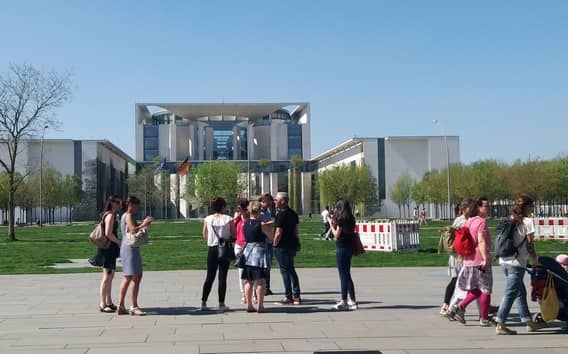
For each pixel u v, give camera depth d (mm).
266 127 157625
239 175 112375
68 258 28297
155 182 124688
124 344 9742
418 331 10562
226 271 13016
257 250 12656
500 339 9898
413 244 30766
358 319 11773
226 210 13203
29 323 11734
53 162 115625
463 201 11852
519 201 10297
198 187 108375
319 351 9102
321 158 154250
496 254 10438
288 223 13781
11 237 44438
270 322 11570
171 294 15672
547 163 79375
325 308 13156
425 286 16688
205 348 9375
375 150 123688
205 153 156125
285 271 13797
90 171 116562
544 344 9508
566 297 10469
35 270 22125
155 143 152875
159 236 49031
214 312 12789
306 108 154750
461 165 96875
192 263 24375
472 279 10984
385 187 123562
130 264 12516
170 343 9773
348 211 12914
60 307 13703
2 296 15555
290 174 136250
